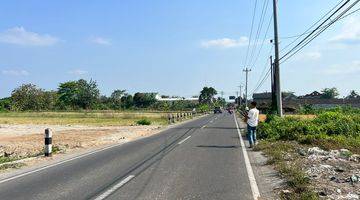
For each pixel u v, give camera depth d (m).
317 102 122.75
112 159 14.72
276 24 31.84
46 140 15.78
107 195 8.72
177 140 22.83
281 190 9.23
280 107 31.19
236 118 65.19
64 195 8.73
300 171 10.78
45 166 13.15
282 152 15.91
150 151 17.25
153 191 9.12
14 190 9.30
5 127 43.47
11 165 13.21
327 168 11.78
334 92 165.75
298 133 21.61
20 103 132.38
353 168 12.00
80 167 12.80
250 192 9.11
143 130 33.94
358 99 123.31
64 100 158.62
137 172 11.70
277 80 31.50
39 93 138.25
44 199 8.36
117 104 168.12
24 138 28.00
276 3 31.78
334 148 17.31
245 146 19.34
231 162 13.78
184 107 173.25
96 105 154.50
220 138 24.17
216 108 110.75
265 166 12.97
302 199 8.04
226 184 9.97
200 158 14.79
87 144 21.42
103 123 52.88
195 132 29.91
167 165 13.05
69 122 56.22
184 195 8.74
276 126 23.75
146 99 176.12
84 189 9.34
